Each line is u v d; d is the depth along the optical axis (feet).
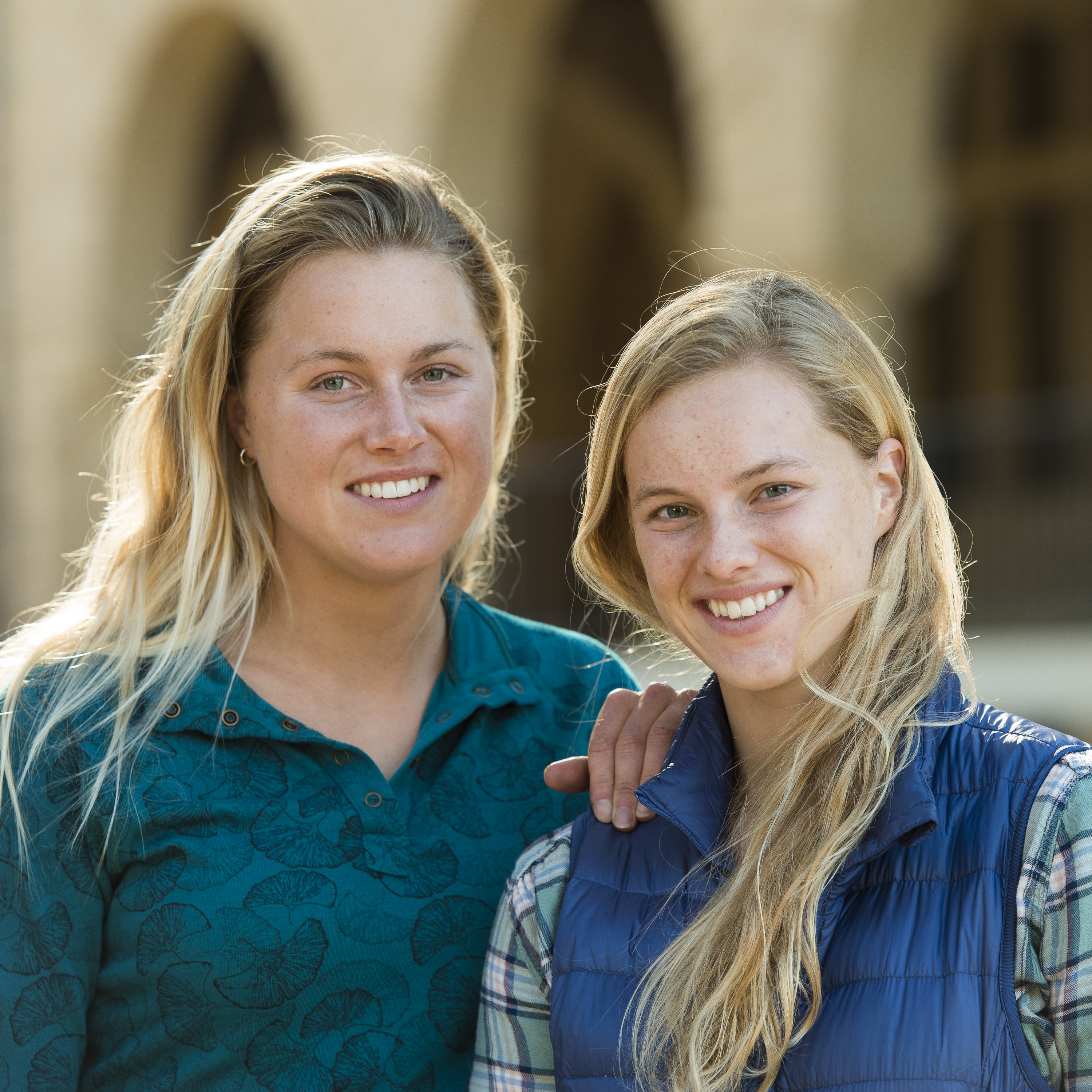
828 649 6.49
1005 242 58.80
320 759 7.16
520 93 39.86
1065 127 56.80
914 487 6.68
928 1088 5.45
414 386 7.13
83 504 48.80
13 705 6.99
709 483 6.25
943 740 6.27
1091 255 57.16
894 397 6.67
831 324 6.55
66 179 49.44
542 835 7.68
